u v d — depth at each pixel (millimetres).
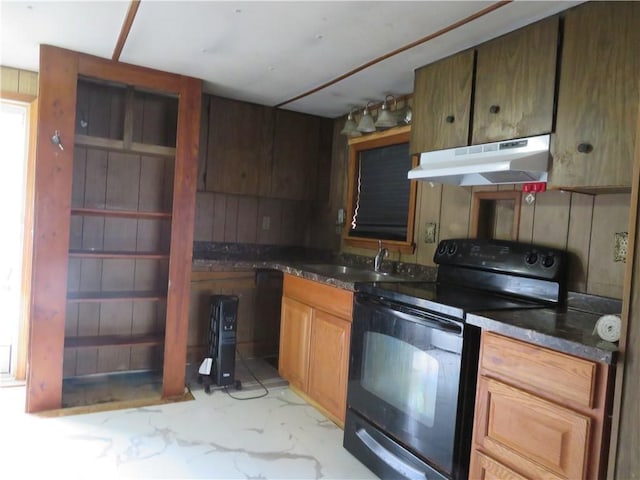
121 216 3020
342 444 2471
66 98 2605
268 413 2816
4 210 3139
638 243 1301
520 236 2309
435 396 1860
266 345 3908
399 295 2107
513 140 2016
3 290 3158
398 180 3178
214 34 2254
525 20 1937
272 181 3729
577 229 2043
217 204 3812
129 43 2424
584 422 1355
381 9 1902
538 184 2111
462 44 2213
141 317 3332
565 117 1809
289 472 2168
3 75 2965
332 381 2652
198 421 2652
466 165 2094
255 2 1896
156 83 2836
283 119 3746
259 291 3850
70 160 2641
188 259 2994
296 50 2408
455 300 1977
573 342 1386
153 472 2098
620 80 1626
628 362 1297
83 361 3199
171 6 1972
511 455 1567
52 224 2619
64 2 1999
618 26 1637
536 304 2051
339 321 2609
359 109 3535
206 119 3434
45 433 2406
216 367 3168
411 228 2988
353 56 2455
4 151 3111
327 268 3250
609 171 1652
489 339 1675
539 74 1909
